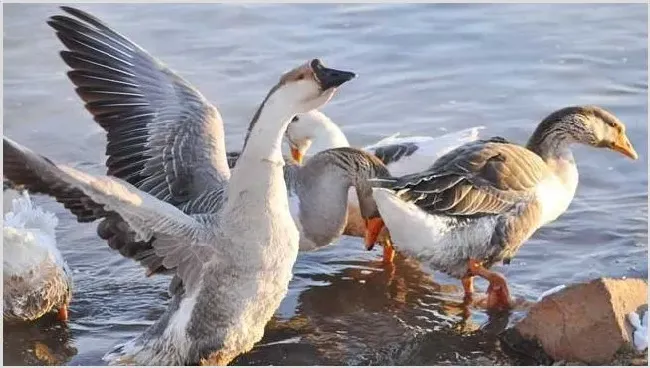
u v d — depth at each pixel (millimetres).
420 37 20188
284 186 10578
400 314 12508
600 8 21391
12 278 11891
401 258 14055
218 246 10492
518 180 13000
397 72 18938
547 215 13453
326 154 13680
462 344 11805
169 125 12266
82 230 14305
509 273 13344
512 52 19625
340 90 18344
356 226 14375
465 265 12852
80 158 16188
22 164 9086
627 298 11398
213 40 19844
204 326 10711
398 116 17500
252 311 10734
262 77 18500
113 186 9648
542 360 11445
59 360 11531
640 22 20719
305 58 19297
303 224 13539
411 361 11516
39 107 17453
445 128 17062
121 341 11891
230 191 10539
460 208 12664
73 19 12297
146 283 13180
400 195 12523
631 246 13797
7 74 18375
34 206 14695
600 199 15023
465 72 18875
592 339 11234
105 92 12344
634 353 11195
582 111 13820
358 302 12828
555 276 13227
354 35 20250
